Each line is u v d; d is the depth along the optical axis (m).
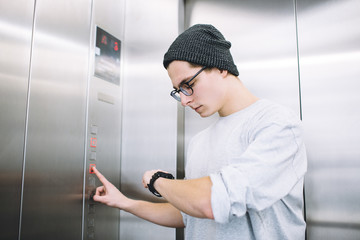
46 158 1.31
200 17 1.74
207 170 1.06
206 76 0.95
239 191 0.73
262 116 0.93
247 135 0.94
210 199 0.75
